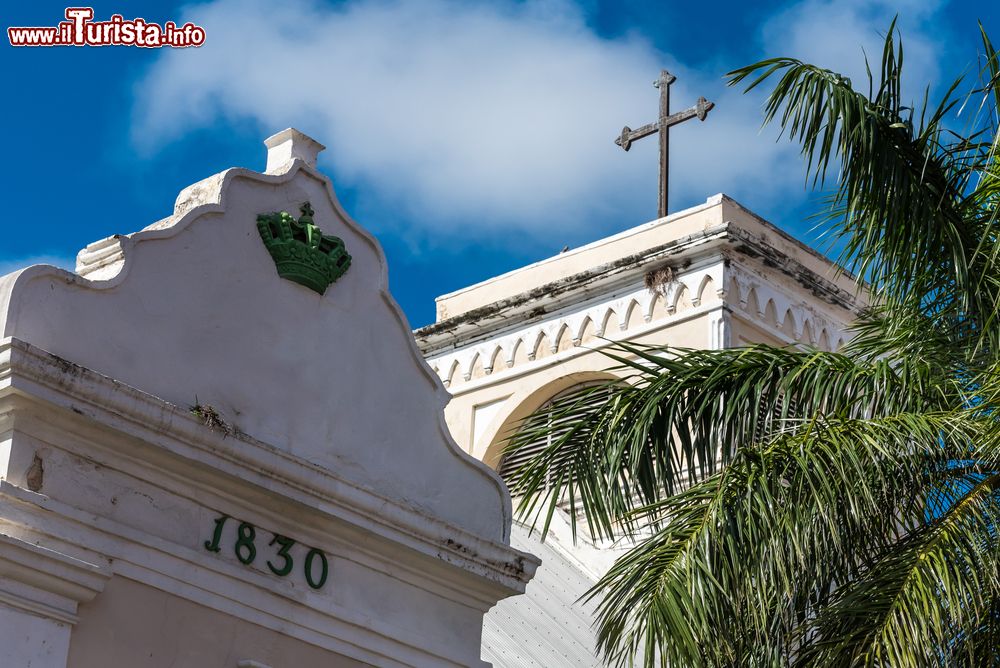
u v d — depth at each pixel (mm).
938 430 13312
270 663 12578
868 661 12375
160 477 12141
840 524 13188
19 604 11141
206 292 12906
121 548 11773
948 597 12398
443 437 14438
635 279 23781
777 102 13859
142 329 12359
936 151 14195
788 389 13789
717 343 22594
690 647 12719
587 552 21125
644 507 13672
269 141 14492
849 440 13195
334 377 13703
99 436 11750
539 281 25250
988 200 14422
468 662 14016
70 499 11602
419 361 14445
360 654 13234
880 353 15117
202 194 13367
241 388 12930
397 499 13648
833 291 24297
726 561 12977
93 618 11555
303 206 13922
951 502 13516
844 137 13641
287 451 13031
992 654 12891
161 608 11961
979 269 14227
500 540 14586
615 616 14102
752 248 23109
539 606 19156
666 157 25719
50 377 11406
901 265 14125
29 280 11711
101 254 12523
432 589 13938
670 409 14086
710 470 13938
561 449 14328
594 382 24062
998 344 13883
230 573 12398
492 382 24906
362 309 14148
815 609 13406
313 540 13086
